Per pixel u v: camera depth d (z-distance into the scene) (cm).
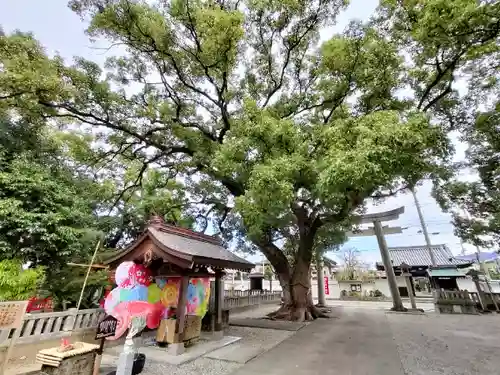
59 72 944
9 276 638
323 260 2125
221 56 1050
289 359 664
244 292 2117
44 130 1058
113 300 684
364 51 947
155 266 795
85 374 473
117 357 667
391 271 1834
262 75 1317
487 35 694
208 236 985
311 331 1044
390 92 1020
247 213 746
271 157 741
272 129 754
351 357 672
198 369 593
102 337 501
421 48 880
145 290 754
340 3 1086
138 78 1208
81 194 1039
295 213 1433
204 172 1262
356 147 607
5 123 868
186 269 775
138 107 1203
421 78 992
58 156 1045
